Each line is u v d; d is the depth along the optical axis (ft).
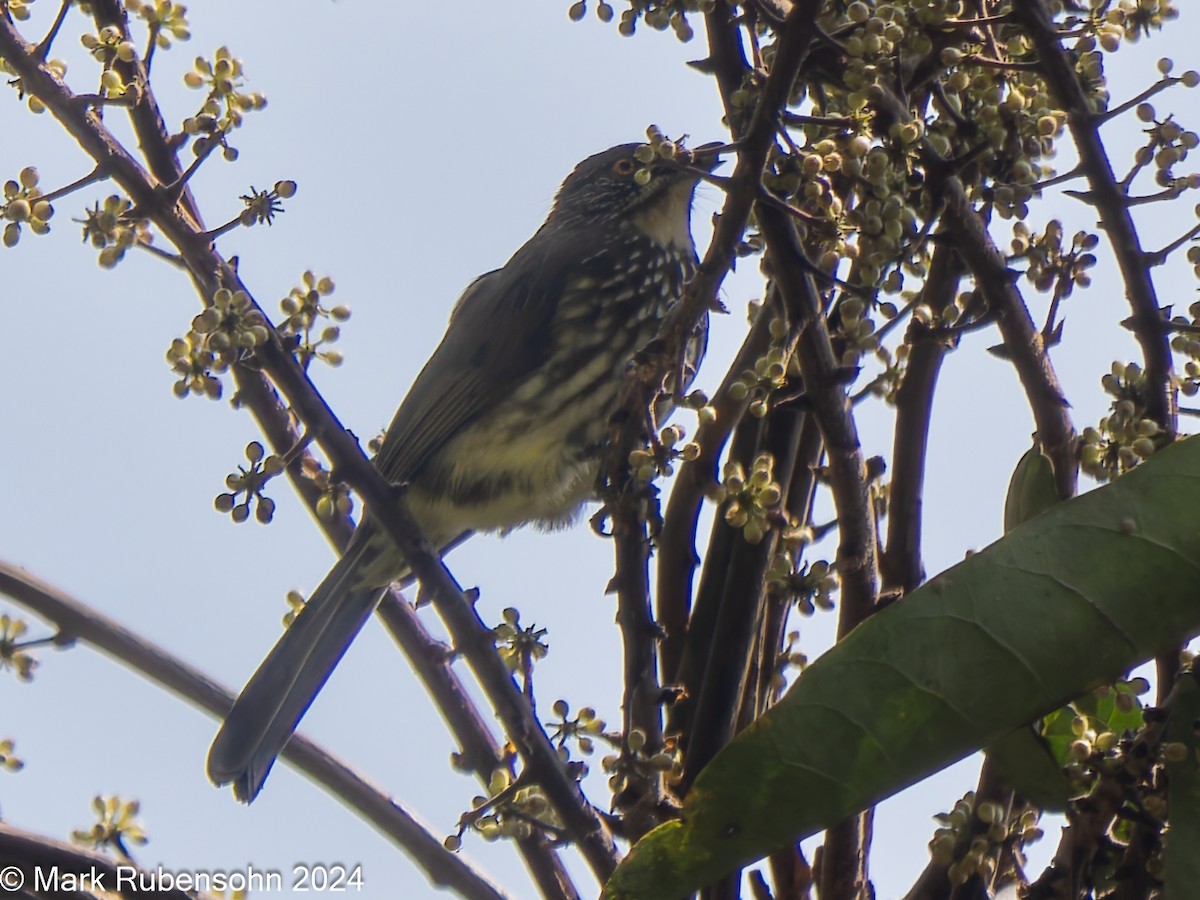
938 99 18.80
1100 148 18.43
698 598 21.59
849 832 18.58
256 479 20.42
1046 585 15.16
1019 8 18.34
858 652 15.33
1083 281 19.58
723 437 21.70
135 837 20.68
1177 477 15.24
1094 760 16.01
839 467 18.35
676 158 17.29
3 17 20.34
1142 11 19.30
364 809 23.99
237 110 21.02
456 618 20.42
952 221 18.65
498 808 19.15
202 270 20.94
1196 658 15.80
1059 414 19.04
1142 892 15.74
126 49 21.18
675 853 15.47
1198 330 18.16
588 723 19.27
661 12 19.39
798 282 17.85
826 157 17.52
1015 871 19.06
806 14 16.53
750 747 15.34
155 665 24.95
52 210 20.26
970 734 15.14
